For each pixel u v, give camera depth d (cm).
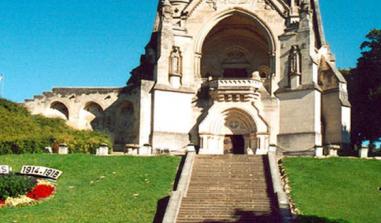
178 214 3581
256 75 6228
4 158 4859
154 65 6506
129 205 3859
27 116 6488
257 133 6038
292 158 4916
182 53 6338
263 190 4003
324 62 6506
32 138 5428
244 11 6381
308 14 6159
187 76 6309
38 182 4266
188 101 6238
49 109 6850
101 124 6650
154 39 7038
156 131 6081
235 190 4006
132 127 6456
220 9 6419
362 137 7412
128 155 5031
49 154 5006
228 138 6169
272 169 4334
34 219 3628
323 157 4988
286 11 6312
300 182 4275
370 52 7069
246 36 6812
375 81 6994
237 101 6109
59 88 6850
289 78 6131
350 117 6806
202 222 3441
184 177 4162
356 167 4634
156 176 4456
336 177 4388
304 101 5991
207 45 6900
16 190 4034
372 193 4072
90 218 3625
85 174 4534
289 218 3316
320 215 3603
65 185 4300
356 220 3550
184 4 6981
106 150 5250
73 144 5600
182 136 6150
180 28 6384
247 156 4772
